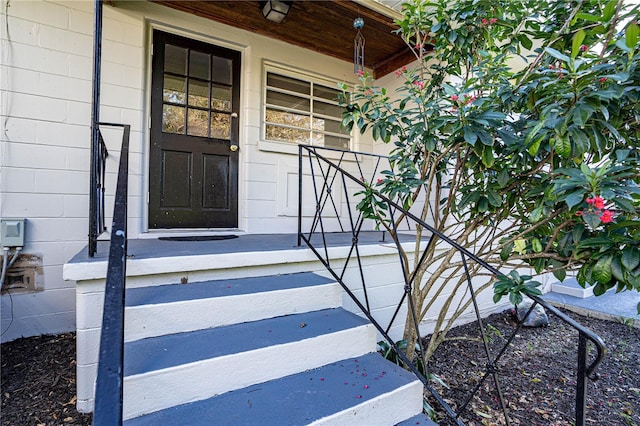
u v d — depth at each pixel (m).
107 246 2.00
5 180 2.31
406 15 2.25
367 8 2.89
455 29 2.04
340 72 3.95
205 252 1.93
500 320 3.54
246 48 3.33
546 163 1.64
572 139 1.35
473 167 1.88
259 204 3.39
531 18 2.04
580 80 1.29
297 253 2.13
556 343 2.95
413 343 2.11
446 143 1.87
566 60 1.26
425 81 2.29
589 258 1.38
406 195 2.15
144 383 1.18
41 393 1.73
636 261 1.17
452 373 2.35
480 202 1.82
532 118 1.73
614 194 1.17
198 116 3.13
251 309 1.69
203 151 3.14
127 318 1.42
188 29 3.01
